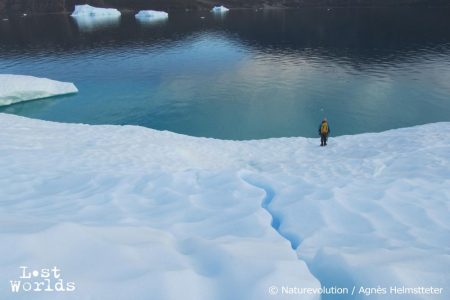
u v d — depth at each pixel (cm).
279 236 396
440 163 880
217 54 5634
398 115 2700
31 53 5834
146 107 2975
